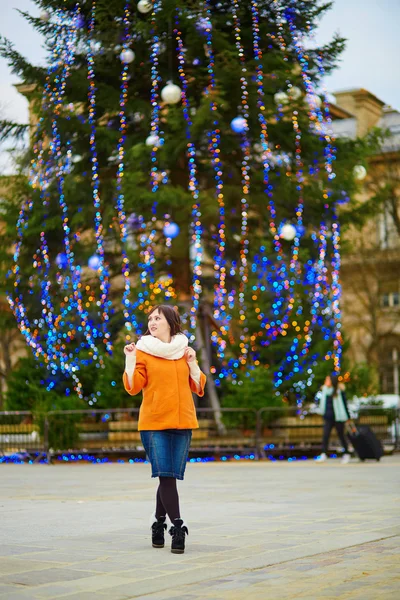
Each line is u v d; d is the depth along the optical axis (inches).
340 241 1004.6
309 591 197.3
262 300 962.7
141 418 266.1
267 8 893.8
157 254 973.2
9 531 304.5
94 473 651.5
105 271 932.6
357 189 962.7
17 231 944.9
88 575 220.5
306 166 921.5
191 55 862.5
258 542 273.3
